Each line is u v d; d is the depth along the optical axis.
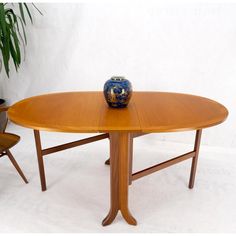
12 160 1.80
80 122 1.20
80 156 2.38
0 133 1.84
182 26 2.19
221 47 2.17
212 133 2.45
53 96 1.77
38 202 1.71
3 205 1.67
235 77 2.22
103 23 2.36
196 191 1.85
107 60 2.48
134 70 2.45
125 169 1.38
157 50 2.32
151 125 1.17
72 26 2.45
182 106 1.52
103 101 1.64
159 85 2.44
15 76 2.79
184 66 2.31
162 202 1.72
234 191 1.85
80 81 2.64
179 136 2.55
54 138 2.75
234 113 2.33
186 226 1.51
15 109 1.43
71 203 1.71
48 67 2.68
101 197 1.78
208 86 2.32
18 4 2.51
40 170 1.77
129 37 2.34
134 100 1.67
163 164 1.66
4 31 2.19
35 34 2.57
